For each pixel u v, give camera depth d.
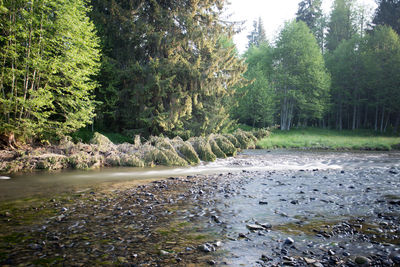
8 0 11.72
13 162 10.55
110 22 20.84
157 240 3.66
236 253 3.25
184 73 21.36
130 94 21.06
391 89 43.41
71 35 13.14
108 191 6.87
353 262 3.00
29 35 12.32
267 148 25.84
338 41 57.56
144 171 10.74
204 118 23.73
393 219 4.57
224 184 7.80
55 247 3.38
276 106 48.78
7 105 12.09
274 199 6.00
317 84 43.00
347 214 4.88
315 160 15.02
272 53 48.12
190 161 13.41
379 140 30.30
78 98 14.52
